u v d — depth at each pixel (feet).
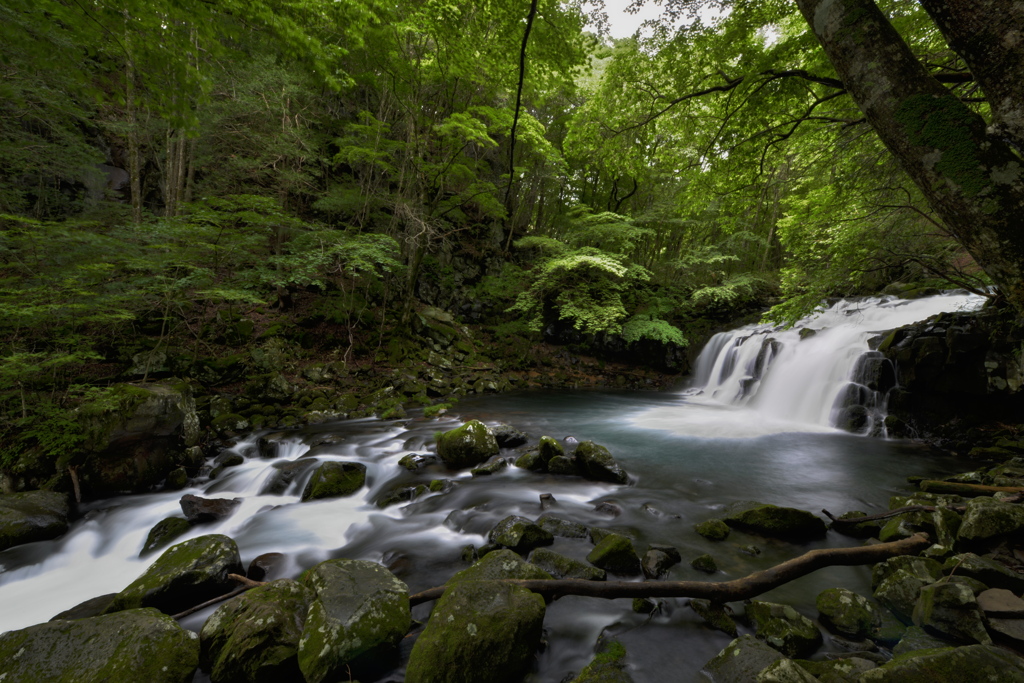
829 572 12.28
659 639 9.70
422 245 44.34
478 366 50.88
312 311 43.09
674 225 70.18
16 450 18.30
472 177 47.75
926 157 5.24
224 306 38.52
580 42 21.12
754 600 10.57
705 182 24.88
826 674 8.01
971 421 26.68
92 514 17.13
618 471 20.17
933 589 9.60
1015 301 4.75
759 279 60.59
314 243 36.70
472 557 13.52
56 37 18.80
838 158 22.09
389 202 43.21
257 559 13.43
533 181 64.59
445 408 36.86
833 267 25.17
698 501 18.07
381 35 34.78
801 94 19.76
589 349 63.05
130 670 8.17
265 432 28.45
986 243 4.87
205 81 16.17
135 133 34.73
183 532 15.64
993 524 11.16
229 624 9.43
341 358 40.98
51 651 8.55
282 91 40.06
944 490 17.01
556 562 12.15
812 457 25.07
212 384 31.94
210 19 14.48
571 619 10.41
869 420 31.27
